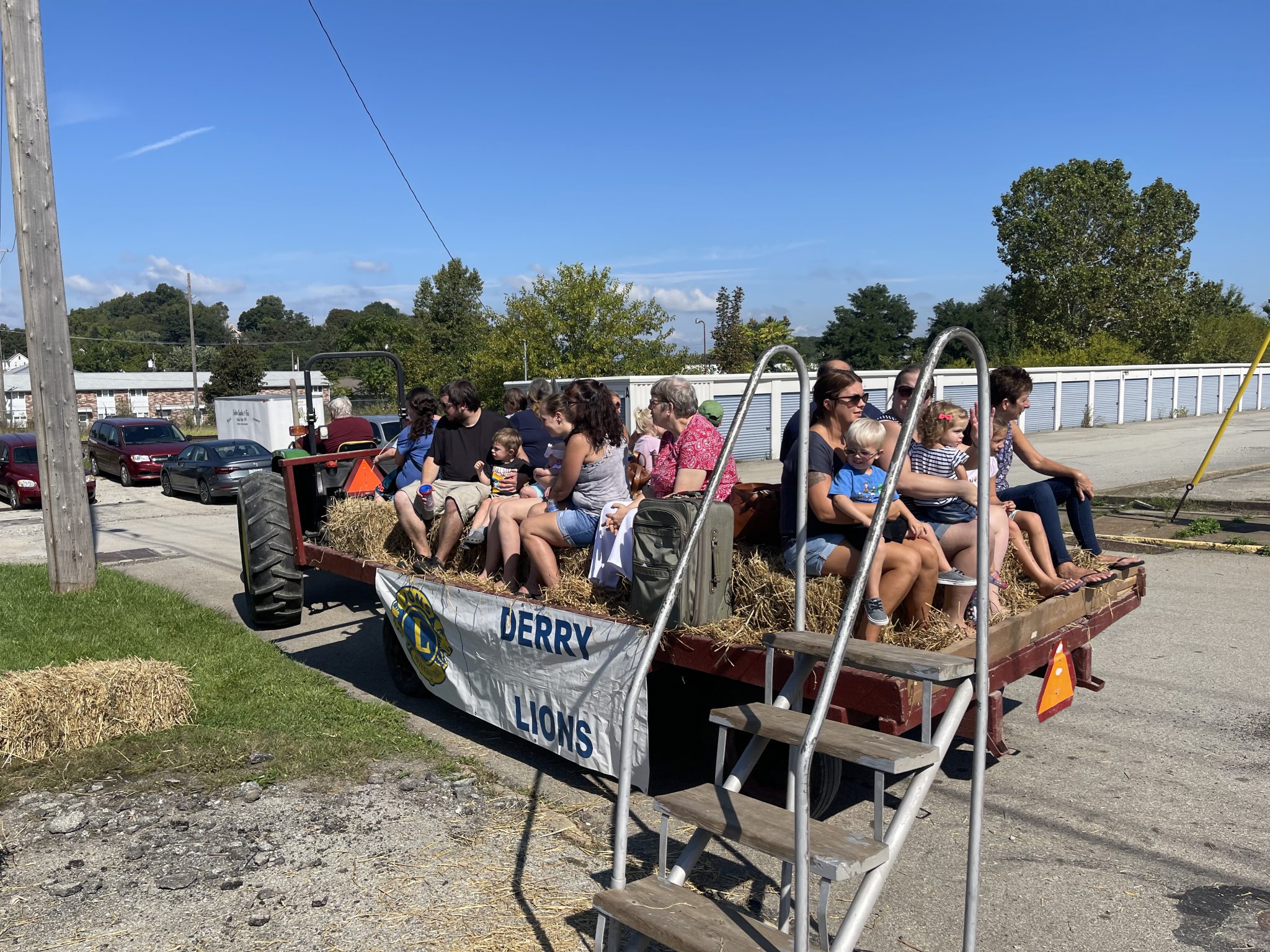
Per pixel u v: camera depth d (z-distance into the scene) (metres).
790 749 2.92
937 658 2.60
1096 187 46.91
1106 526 10.81
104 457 21.42
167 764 4.47
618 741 3.77
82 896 3.30
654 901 2.60
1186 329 46.72
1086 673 4.49
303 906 3.21
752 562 3.79
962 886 3.32
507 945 2.96
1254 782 4.12
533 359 26.05
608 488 4.32
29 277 7.88
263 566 6.82
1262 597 7.40
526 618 4.24
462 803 4.04
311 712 5.17
